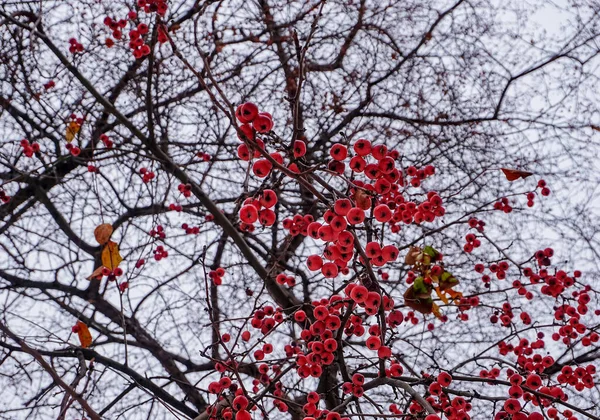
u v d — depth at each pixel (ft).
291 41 22.24
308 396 12.11
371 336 12.14
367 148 9.71
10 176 22.49
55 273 23.15
